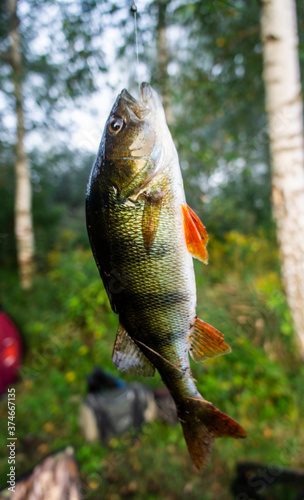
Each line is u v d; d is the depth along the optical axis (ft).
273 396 2.49
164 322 0.63
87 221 0.62
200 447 0.62
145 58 3.02
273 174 2.50
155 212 0.61
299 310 2.49
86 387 2.76
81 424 2.40
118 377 2.66
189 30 3.54
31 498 1.47
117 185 0.61
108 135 0.62
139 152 0.61
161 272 0.62
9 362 2.83
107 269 0.61
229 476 2.14
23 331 3.22
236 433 0.61
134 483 2.13
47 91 3.71
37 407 2.68
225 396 2.49
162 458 2.24
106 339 2.98
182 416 0.64
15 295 4.27
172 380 0.63
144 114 0.63
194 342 0.64
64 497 1.53
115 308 0.62
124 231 0.61
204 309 2.70
